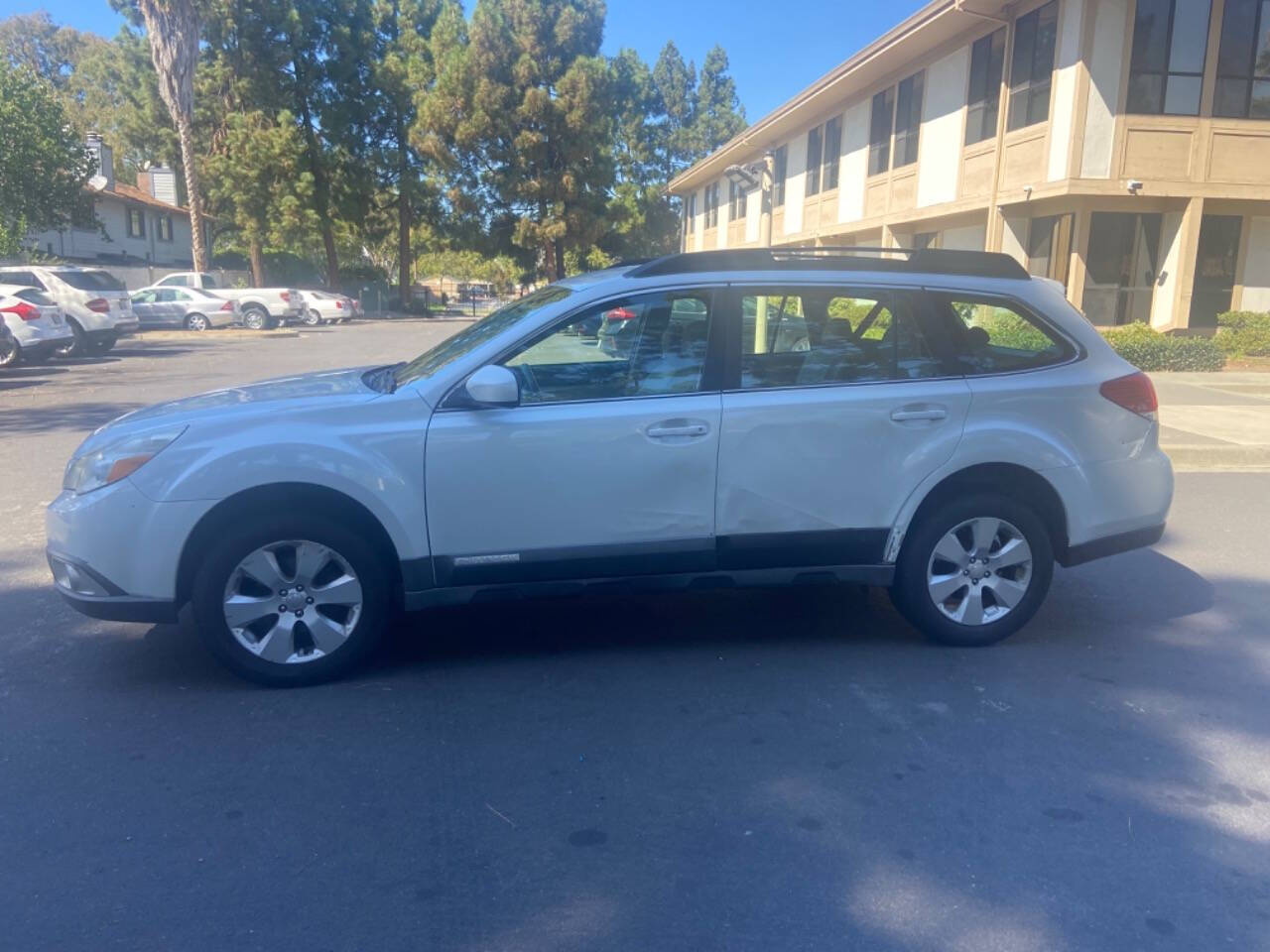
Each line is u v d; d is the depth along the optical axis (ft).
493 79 137.59
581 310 15.98
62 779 12.89
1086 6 54.08
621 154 197.16
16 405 45.03
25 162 93.30
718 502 16.03
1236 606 19.86
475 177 145.69
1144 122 55.98
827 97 84.99
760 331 16.37
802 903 10.46
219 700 15.25
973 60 65.72
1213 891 10.73
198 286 110.52
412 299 176.14
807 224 96.12
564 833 11.72
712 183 131.34
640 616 19.03
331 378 18.25
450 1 157.28
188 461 14.89
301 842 11.51
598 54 143.43
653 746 13.84
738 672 16.39
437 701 15.25
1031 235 64.49
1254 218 62.44
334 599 15.57
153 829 11.76
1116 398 17.24
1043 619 19.06
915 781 12.92
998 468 16.81
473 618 18.89
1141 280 60.70
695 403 15.87
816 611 19.35
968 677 16.24
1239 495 29.40
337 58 146.92
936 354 16.80
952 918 10.23
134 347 82.02
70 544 15.11
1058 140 56.75
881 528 16.58
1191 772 13.26
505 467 15.39
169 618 15.25
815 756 13.58
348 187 153.28
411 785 12.78
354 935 9.94
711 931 10.02
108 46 169.58
